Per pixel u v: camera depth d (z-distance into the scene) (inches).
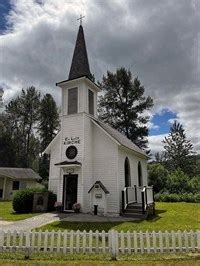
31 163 2197.3
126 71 1929.1
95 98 863.1
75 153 754.8
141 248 346.9
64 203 739.4
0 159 2048.5
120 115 1895.9
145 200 654.5
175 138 2320.4
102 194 695.7
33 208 721.0
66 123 797.2
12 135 2190.0
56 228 494.0
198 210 752.3
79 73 837.2
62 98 828.0
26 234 350.9
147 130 1862.7
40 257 329.4
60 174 765.9
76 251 348.8
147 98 1925.4
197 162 2268.7
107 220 580.4
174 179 1390.3
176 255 337.4
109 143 767.7
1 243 353.7
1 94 2258.9
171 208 808.3
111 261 314.3
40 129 2269.9
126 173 844.6
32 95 2292.1
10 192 1439.5
